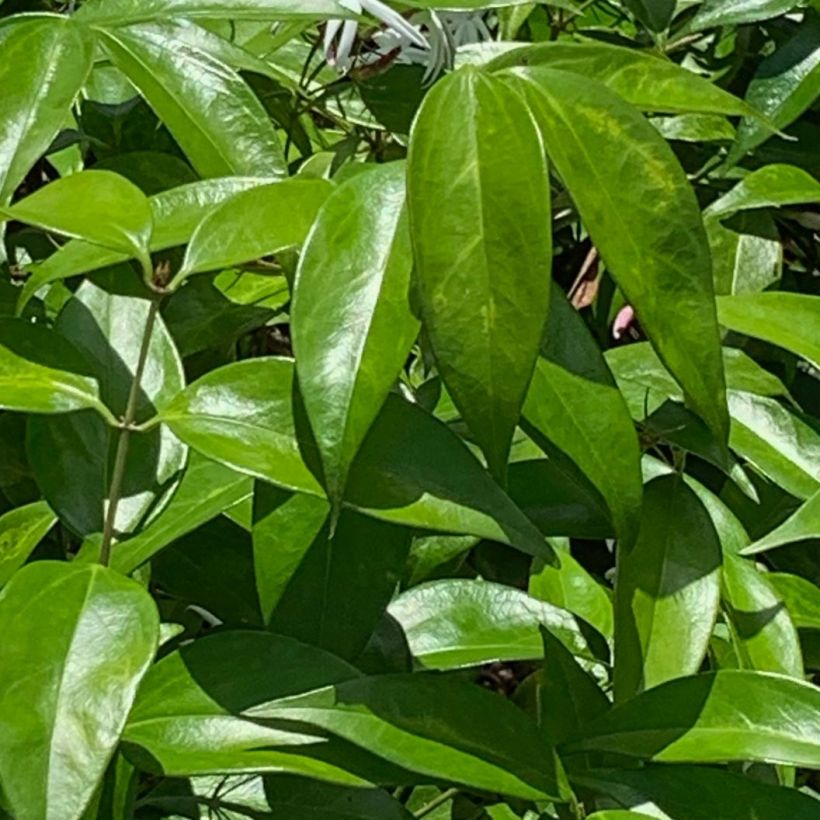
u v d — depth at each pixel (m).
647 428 0.63
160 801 0.58
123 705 0.49
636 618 0.59
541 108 0.54
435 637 0.61
